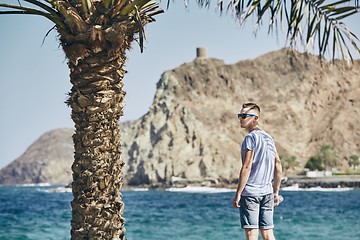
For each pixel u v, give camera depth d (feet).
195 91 652.48
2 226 91.04
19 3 22.47
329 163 620.08
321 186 396.16
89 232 22.71
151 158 559.38
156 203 224.33
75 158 23.06
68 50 22.76
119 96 23.17
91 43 22.61
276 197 22.29
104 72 22.82
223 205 187.11
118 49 22.90
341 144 652.48
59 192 542.16
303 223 93.45
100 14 22.85
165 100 607.78
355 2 21.38
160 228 86.99
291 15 21.45
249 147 21.39
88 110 22.70
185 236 75.41
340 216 111.75
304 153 650.84
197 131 577.02
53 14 22.53
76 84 22.91
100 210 22.74
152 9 24.07
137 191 490.08
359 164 628.69
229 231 80.02
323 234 75.05
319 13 21.85
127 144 593.83
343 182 391.65
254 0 21.24
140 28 23.38
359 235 73.31
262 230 21.52
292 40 21.54
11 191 613.93
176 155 558.56
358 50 21.81
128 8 22.86
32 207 188.55
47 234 77.87
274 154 21.76
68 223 97.40
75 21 22.41
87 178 22.72
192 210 151.64
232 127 625.00
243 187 21.34
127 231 82.48
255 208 21.40
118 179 23.31
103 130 22.84
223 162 560.20
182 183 526.57
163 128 580.30
